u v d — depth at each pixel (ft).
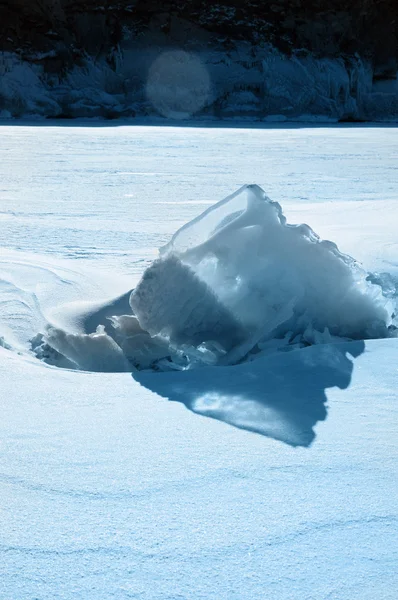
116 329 11.22
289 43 163.63
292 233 10.58
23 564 4.44
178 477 5.71
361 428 6.84
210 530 4.86
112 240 21.93
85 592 4.16
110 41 158.61
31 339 11.31
